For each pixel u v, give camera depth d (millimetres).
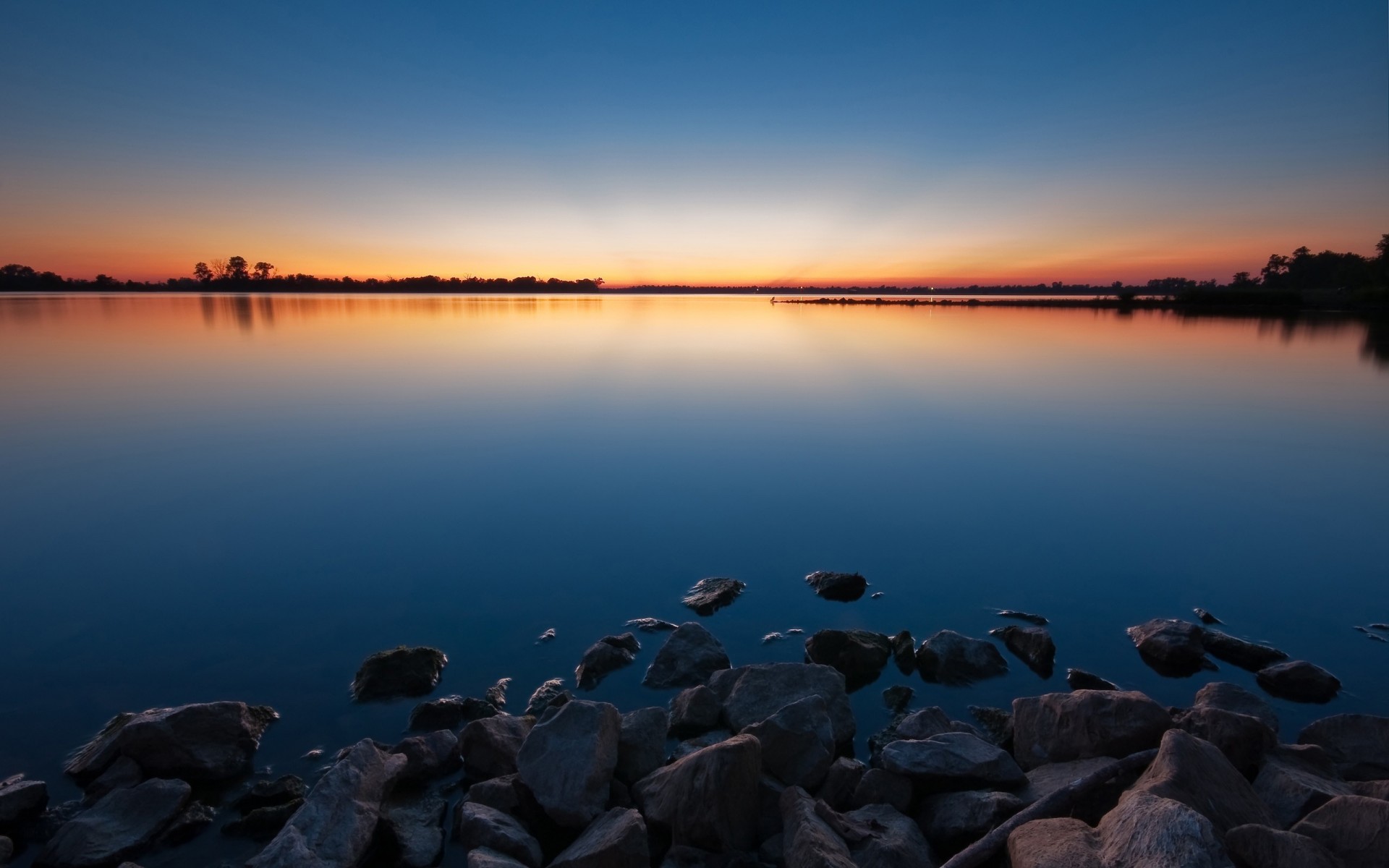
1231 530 10289
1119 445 15109
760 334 45375
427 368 27422
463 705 6180
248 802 5043
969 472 13102
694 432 16281
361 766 4879
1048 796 4512
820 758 5117
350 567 9000
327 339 38719
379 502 11367
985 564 9180
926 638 7465
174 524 10375
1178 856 3477
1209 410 19188
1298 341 41375
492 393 21516
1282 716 6121
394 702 6297
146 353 31625
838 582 8461
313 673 6742
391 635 7426
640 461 13820
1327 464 13727
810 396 21188
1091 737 5129
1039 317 70875
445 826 4879
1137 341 41625
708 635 7141
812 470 13203
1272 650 6988
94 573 8781
